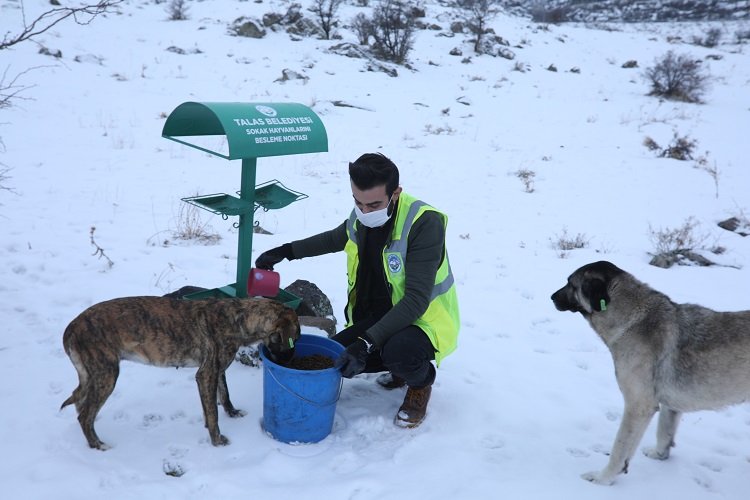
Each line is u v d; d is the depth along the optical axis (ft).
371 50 81.05
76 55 57.47
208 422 10.79
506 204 33.73
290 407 10.74
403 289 11.54
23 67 50.44
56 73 51.29
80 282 18.07
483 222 30.12
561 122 59.98
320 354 12.14
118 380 12.87
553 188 37.78
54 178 29.55
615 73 93.09
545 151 48.14
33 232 22.17
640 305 10.49
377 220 10.83
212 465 10.43
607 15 185.68
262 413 12.15
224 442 11.02
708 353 9.89
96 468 10.05
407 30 81.05
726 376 9.80
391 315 10.71
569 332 17.95
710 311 10.32
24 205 25.18
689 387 10.07
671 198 36.65
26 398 11.89
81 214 24.93
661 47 119.65
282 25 85.71
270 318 10.78
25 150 33.60
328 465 10.62
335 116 53.16
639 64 101.86
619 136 55.21
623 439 10.32
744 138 56.75
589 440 12.10
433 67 82.02
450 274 12.07
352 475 10.31
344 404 12.76
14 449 10.32
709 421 13.23
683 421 13.17
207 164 35.83
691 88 77.20
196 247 22.52
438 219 11.19
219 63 66.03
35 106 42.45
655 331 10.30
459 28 102.58
